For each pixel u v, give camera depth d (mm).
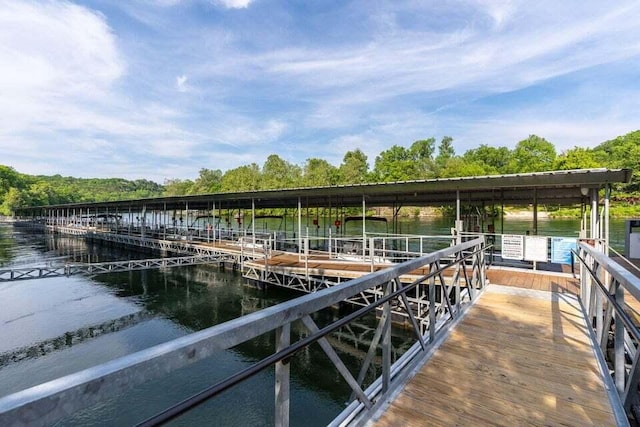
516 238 7574
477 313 4055
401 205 13688
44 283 16047
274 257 13023
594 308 3371
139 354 857
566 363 2770
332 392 6602
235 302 11977
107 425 5906
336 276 9391
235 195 13914
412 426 1958
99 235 28984
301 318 1520
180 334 9805
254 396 6555
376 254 13086
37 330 10172
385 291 2363
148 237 23000
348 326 8992
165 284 15148
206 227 22609
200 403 902
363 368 2096
